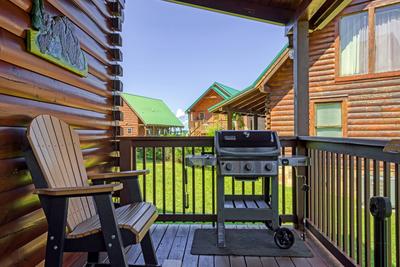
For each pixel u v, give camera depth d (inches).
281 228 115.1
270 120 327.9
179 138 137.9
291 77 313.0
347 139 87.8
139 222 72.2
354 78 274.8
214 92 751.7
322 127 293.1
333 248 102.5
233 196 132.3
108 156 127.3
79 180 84.4
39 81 73.5
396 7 253.9
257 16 157.3
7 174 61.6
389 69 259.6
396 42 255.6
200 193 263.4
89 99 106.1
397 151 51.1
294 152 140.3
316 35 293.3
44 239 75.7
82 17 98.2
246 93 350.0
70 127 87.2
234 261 104.7
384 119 263.0
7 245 60.8
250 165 111.2
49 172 68.9
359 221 86.8
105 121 123.4
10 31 62.3
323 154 116.9
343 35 279.6
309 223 132.5
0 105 59.7
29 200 69.4
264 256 108.4
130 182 93.0
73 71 90.7
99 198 64.9
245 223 150.6
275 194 114.6
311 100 297.7
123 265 64.4
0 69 59.5
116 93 134.3
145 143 138.9
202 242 121.2
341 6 142.5
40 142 69.2
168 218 140.3
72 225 72.6
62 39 82.8
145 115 867.4
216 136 116.6
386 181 69.6
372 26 263.9
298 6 143.2
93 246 66.2
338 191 101.4
